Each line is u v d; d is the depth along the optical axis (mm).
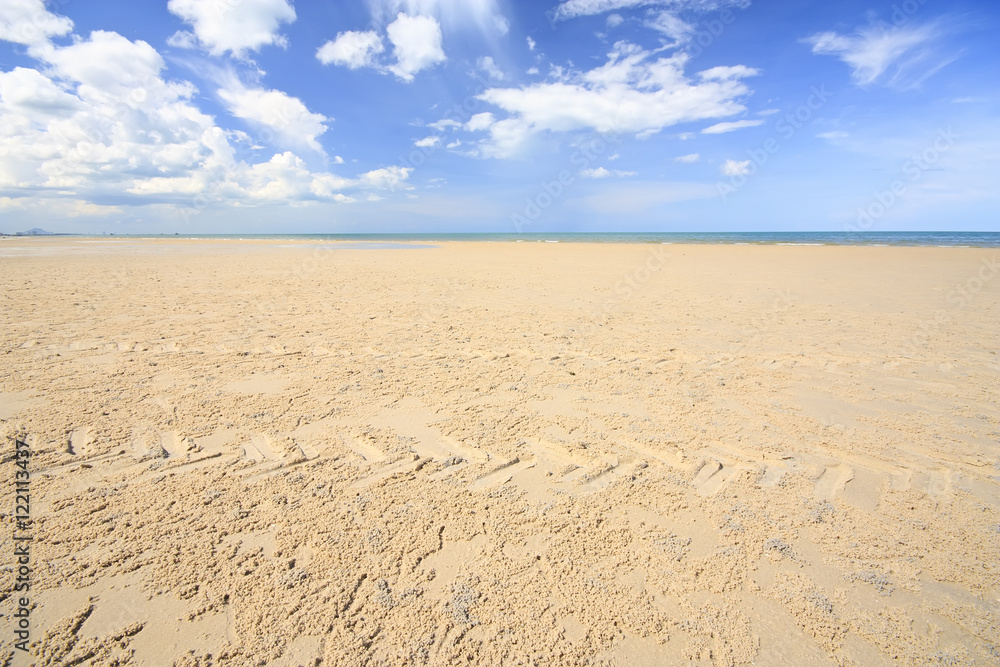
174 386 5789
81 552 2926
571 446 4488
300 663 2254
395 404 5406
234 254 29188
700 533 3273
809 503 3639
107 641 2350
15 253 28688
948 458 4340
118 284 14414
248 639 2373
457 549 3055
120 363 6637
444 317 10172
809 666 2332
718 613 2623
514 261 24531
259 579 2752
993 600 2732
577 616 2576
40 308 10336
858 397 5797
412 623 2488
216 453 4184
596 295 13414
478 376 6406
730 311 11047
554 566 2932
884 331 9102
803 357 7422
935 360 7273
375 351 7516
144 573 2781
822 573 2926
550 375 6492
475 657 2312
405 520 3322
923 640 2473
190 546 3002
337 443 4430
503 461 4180
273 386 5879
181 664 2238
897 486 3889
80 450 4160
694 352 7672
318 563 2887
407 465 4074
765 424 5016
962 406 5531
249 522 3246
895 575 2920
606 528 3303
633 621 2555
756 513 3502
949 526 3381
